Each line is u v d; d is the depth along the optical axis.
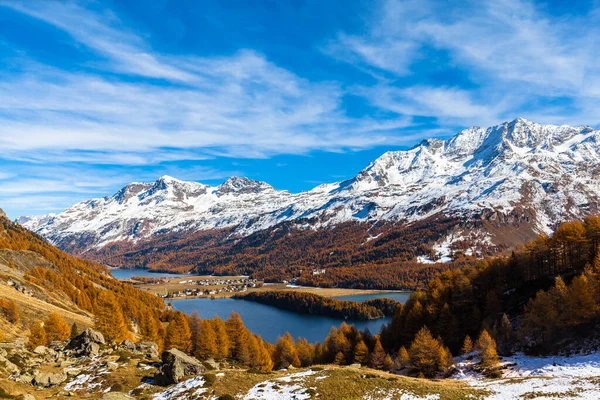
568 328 81.56
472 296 120.81
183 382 55.41
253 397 48.94
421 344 91.25
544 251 119.94
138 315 167.75
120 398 49.47
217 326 109.94
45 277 171.00
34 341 80.19
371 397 47.31
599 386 46.00
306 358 127.62
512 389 48.84
